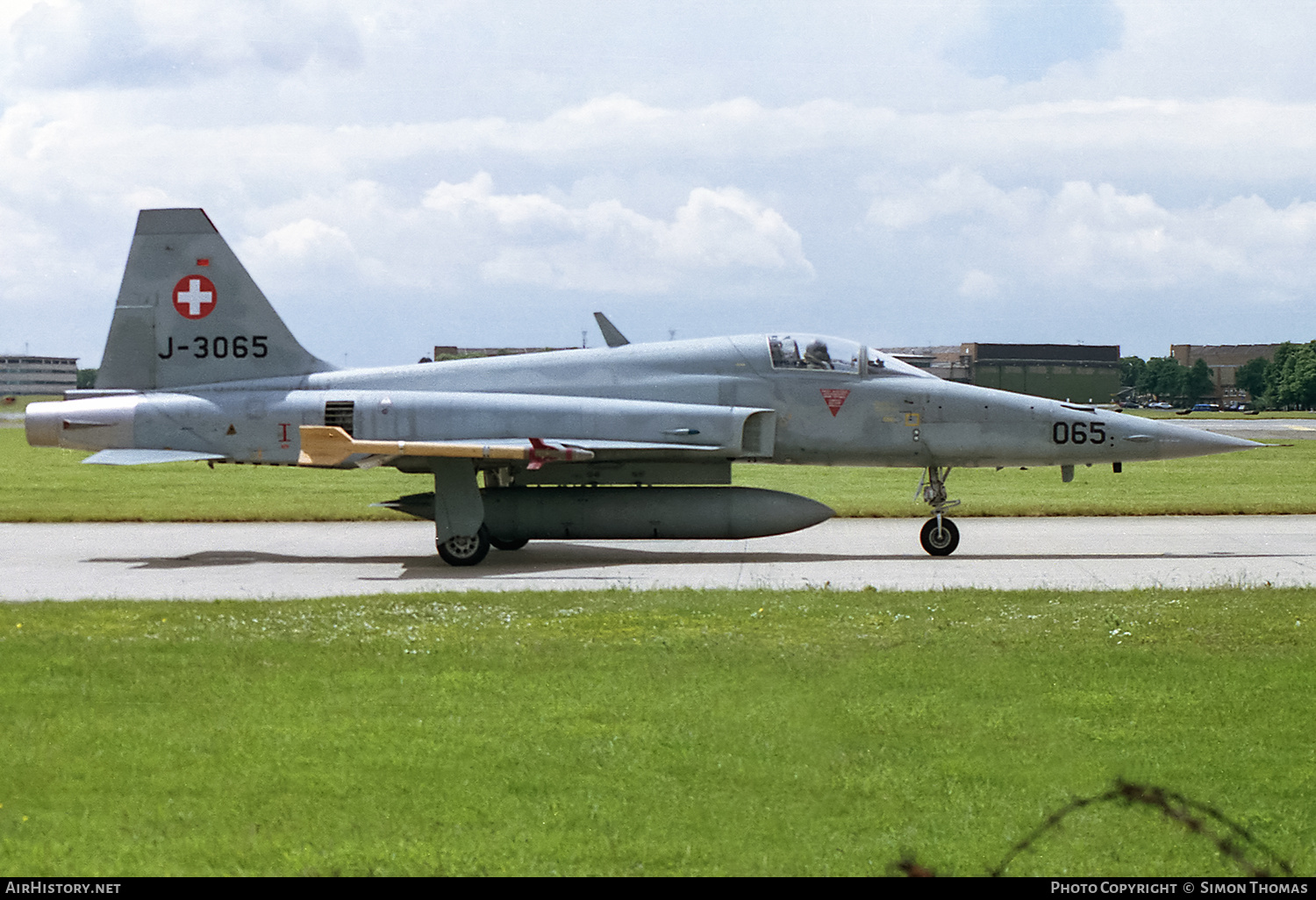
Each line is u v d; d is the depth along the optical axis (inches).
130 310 1571.1
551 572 1359.5
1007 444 1510.8
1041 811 493.0
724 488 1489.9
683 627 878.4
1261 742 580.4
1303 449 4050.2
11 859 444.8
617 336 1561.3
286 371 1568.7
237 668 733.3
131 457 1482.5
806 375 1515.7
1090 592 1071.0
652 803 502.6
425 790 514.3
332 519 1955.0
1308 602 995.9
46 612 975.0
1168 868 442.0
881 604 992.9
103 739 583.8
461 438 1462.8
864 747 573.6
